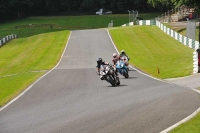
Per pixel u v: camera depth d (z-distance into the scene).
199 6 140.12
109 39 140.12
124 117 29.11
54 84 55.41
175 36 134.38
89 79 60.81
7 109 36.06
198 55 61.97
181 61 84.69
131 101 36.53
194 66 62.88
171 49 112.75
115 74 51.16
